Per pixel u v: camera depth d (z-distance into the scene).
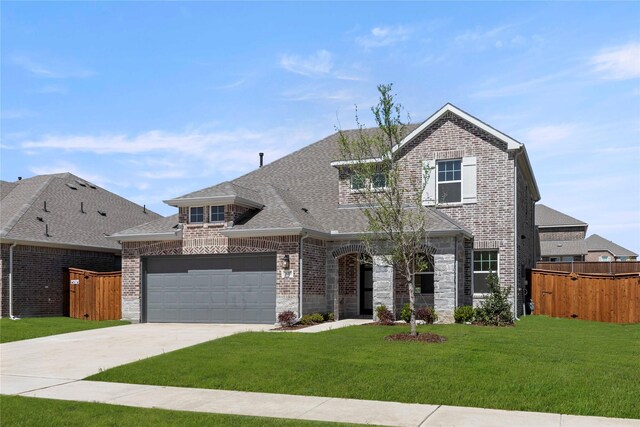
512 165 23.77
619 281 23.88
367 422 9.66
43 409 10.62
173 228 25.00
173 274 24.80
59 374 13.97
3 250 26.00
